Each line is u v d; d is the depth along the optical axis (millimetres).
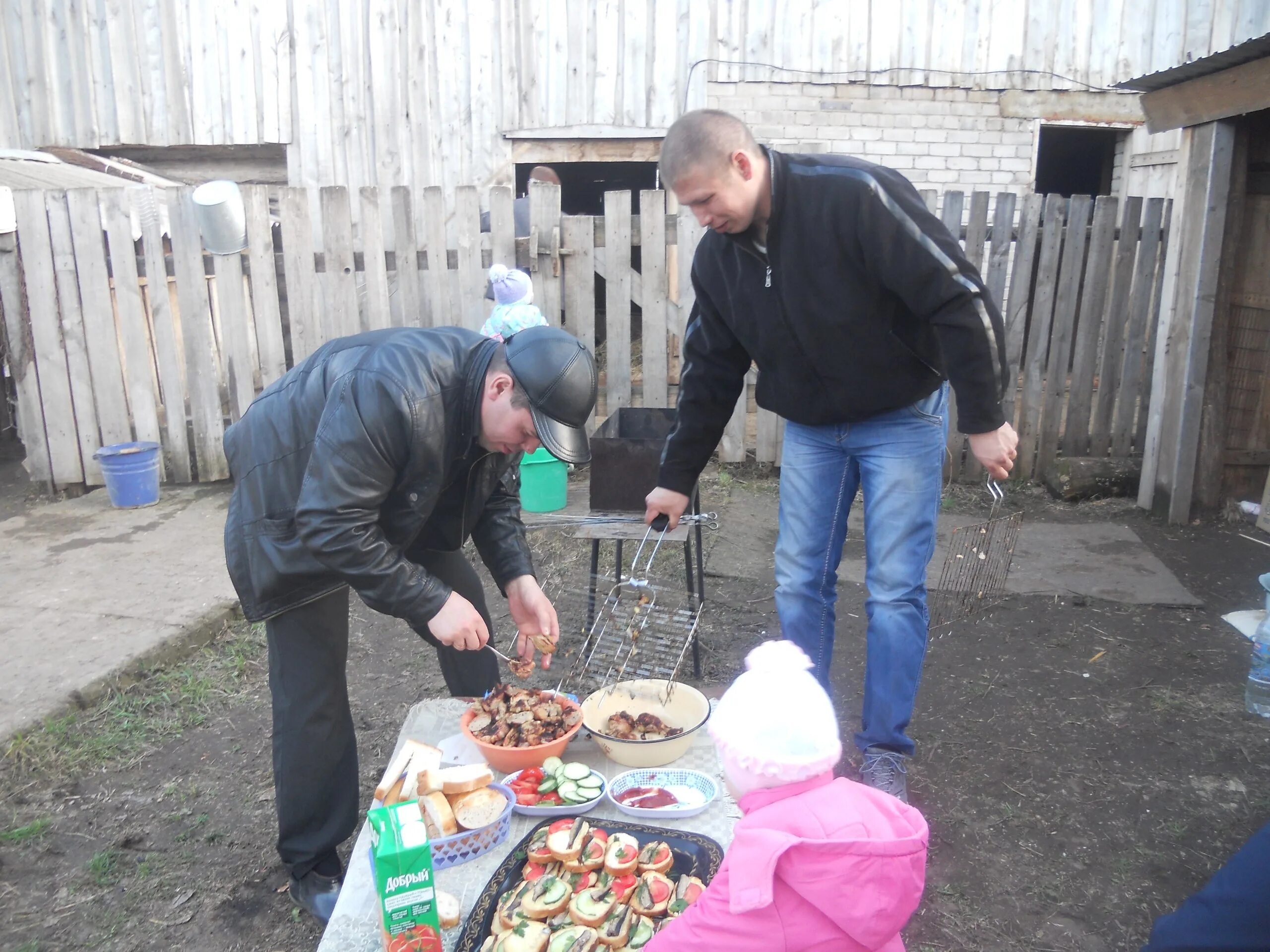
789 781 1580
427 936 1685
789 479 2891
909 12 7773
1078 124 8070
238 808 2963
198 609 4109
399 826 1708
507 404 2100
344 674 2428
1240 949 1470
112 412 5934
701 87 7836
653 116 7891
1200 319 5203
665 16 7738
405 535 2256
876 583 2715
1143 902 2482
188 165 8484
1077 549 4992
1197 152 5125
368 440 2031
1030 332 5996
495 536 2645
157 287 5812
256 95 8086
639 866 1912
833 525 2867
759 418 6184
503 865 1918
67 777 3084
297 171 8172
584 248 5992
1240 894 1479
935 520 2732
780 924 1513
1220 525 5383
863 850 1491
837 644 4062
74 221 5672
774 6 7711
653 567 4719
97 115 8312
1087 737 3268
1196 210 5156
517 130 7934
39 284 5727
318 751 2367
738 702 1633
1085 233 5867
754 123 7902
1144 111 5426
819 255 2453
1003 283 5973
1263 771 3045
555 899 1807
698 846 1969
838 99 7891
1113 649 3910
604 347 6602
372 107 7992
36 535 5184
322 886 2488
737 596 4465
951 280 2346
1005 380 2432
